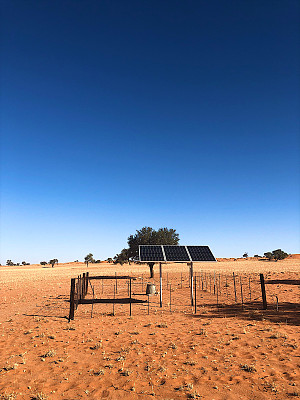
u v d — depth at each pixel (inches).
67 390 321.1
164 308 831.1
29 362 408.2
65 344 494.3
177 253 885.8
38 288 1453.0
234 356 412.2
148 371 368.5
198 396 298.7
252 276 1652.3
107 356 427.5
